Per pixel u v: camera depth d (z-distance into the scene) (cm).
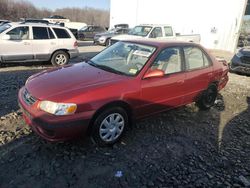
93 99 320
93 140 346
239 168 336
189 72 449
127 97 352
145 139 389
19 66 888
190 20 1930
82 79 355
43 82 353
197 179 307
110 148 356
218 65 530
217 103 588
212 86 525
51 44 894
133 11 2322
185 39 1423
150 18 2195
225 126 464
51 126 300
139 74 373
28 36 849
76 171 304
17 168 301
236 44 1728
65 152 338
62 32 923
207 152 369
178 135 412
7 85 621
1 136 366
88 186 282
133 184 291
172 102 432
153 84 383
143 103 379
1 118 423
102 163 322
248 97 664
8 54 817
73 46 947
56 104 305
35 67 887
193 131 432
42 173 296
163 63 405
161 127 434
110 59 430
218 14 1778
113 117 352
